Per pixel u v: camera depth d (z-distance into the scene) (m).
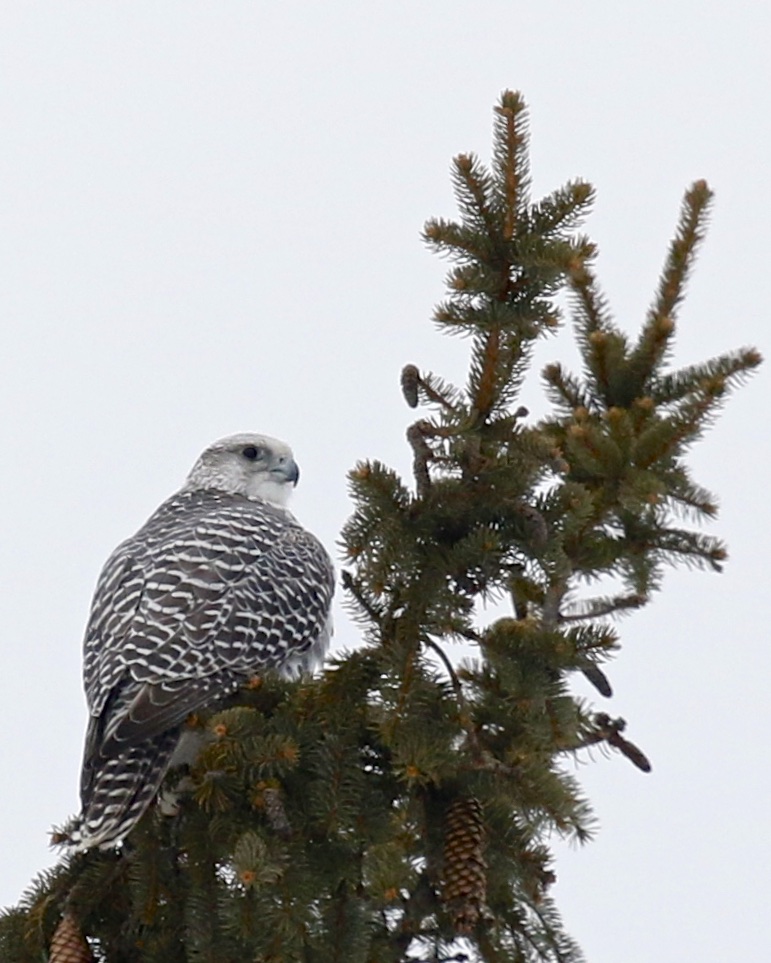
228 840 10.03
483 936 10.11
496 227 10.68
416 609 10.23
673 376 11.86
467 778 9.91
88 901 10.31
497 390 10.62
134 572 12.64
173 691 11.75
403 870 8.80
